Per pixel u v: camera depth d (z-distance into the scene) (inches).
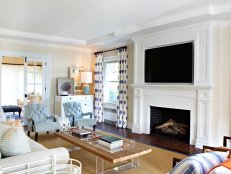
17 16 161.3
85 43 260.8
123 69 238.2
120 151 110.3
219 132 158.4
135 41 214.5
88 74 276.4
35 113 195.0
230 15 140.6
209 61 156.4
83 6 137.9
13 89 337.7
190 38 167.3
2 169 64.9
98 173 115.4
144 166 126.9
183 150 156.9
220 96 159.2
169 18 158.1
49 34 223.6
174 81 182.9
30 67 247.3
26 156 72.7
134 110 216.4
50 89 262.4
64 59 273.4
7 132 77.2
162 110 210.7
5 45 228.1
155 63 198.2
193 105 168.9
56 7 140.5
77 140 130.5
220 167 53.5
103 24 181.5
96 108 278.1
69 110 217.0
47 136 197.0
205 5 135.8
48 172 74.9
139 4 133.4
